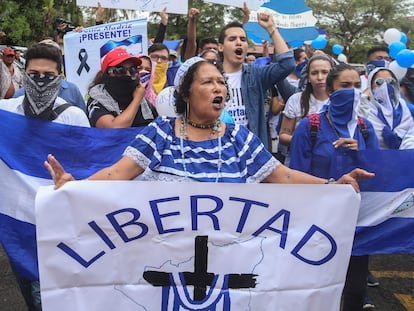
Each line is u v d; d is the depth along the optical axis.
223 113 2.97
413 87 4.98
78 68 4.64
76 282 2.15
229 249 2.21
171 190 2.15
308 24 4.78
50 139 2.72
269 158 2.26
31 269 2.57
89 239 2.14
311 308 2.28
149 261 2.19
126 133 2.86
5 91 4.11
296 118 4.17
